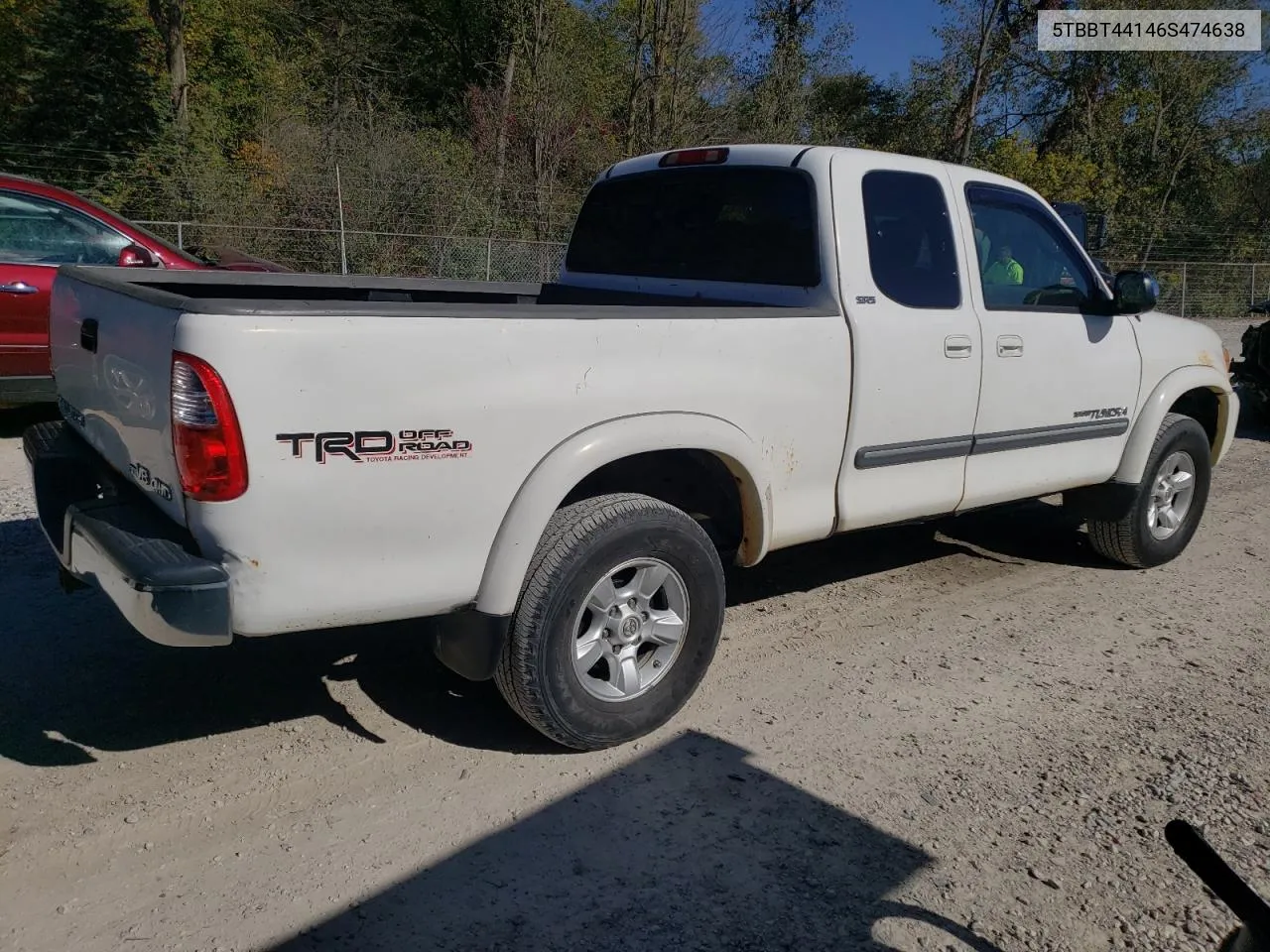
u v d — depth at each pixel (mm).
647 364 3469
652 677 3676
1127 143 32375
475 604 3266
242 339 2740
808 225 4176
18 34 20375
